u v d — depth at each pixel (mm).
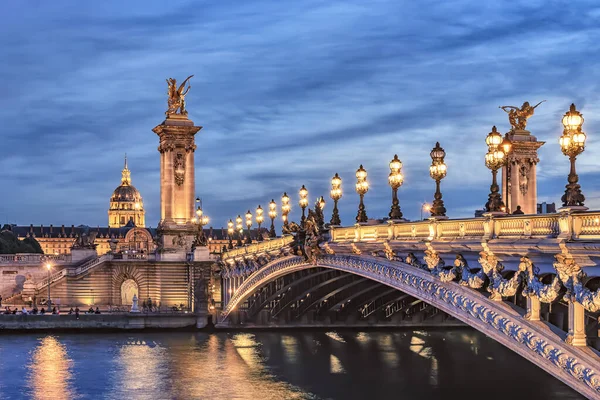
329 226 76438
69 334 126750
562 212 36344
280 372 89875
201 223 151500
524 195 96938
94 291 150500
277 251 93438
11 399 78500
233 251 124438
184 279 149500
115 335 125688
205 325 129875
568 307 39531
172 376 89125
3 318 126062
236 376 88375
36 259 156875
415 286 56000
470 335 114750
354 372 88188
